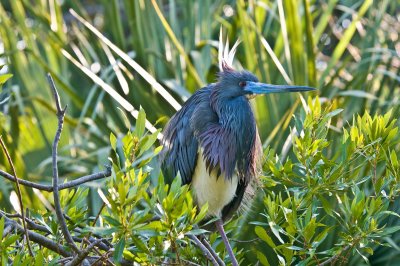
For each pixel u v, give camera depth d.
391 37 13.80
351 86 12.73
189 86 13.15
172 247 6.60
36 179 13.01
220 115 9.47
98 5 18.48
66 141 13.54
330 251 7.50
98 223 8.86
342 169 7.57
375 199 7.99
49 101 13.92
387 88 13.05
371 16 13.83
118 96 11.49
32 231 7.34
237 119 9.45
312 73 12.38
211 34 14.60
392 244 9.70
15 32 14.63
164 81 12.62
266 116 11.71
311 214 7.57
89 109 13.31
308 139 7.68
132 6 13.59
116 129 13.29
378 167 10.49
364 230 7.35
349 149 7.64
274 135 11.58
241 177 9.58
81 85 14.28
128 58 11.52
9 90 13.06
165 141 9.72
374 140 7.91
